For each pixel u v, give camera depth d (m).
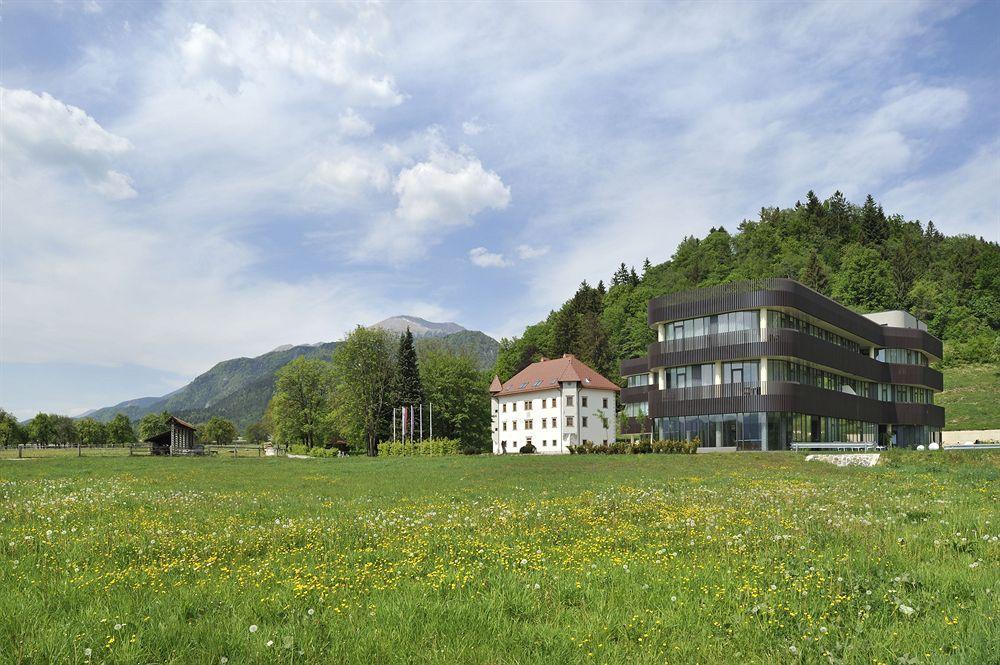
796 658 6.70
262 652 6.73
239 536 13.70
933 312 164.62
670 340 63.19
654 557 11.38
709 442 59.91
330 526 15.09
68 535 13.41
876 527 13.56
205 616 7.94
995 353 143.88
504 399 110.44
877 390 78.31
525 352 153.00
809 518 15.12
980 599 8.24
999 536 12.14
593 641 7.13
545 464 40.59
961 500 18.61
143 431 185.88
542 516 16.55
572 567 10.59
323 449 82.25
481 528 14.70
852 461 37.00
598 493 22.98
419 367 109.38
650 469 35.78
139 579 9.79
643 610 8.19
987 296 169.12
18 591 8.81
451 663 6.58
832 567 9.91
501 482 28.89
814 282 176.38
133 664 6.46
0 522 15.05
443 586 9.27
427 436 102.56
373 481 30.81
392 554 11.77
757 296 57.41
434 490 25.38
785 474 31.56
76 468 41.66
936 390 84.75
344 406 96.38
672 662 6.67
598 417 100.50
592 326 142.12
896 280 181.62
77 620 7.59
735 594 8.69
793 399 56.69
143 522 15.23
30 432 157.25
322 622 7.68
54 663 6.43
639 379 90.06
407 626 7.53
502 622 7.72
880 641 6.98
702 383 61.28
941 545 11.55
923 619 7.66
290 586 9.28
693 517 15.88
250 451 98.19
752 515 16.12
